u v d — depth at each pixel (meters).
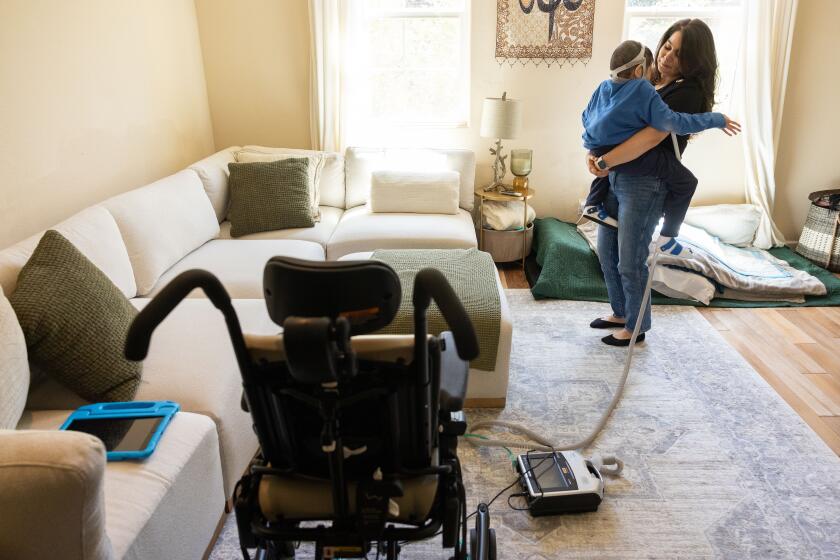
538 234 4.04
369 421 1.17
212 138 4.28
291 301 1.03
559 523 1.92
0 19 2.35
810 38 3.79
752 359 2.88
